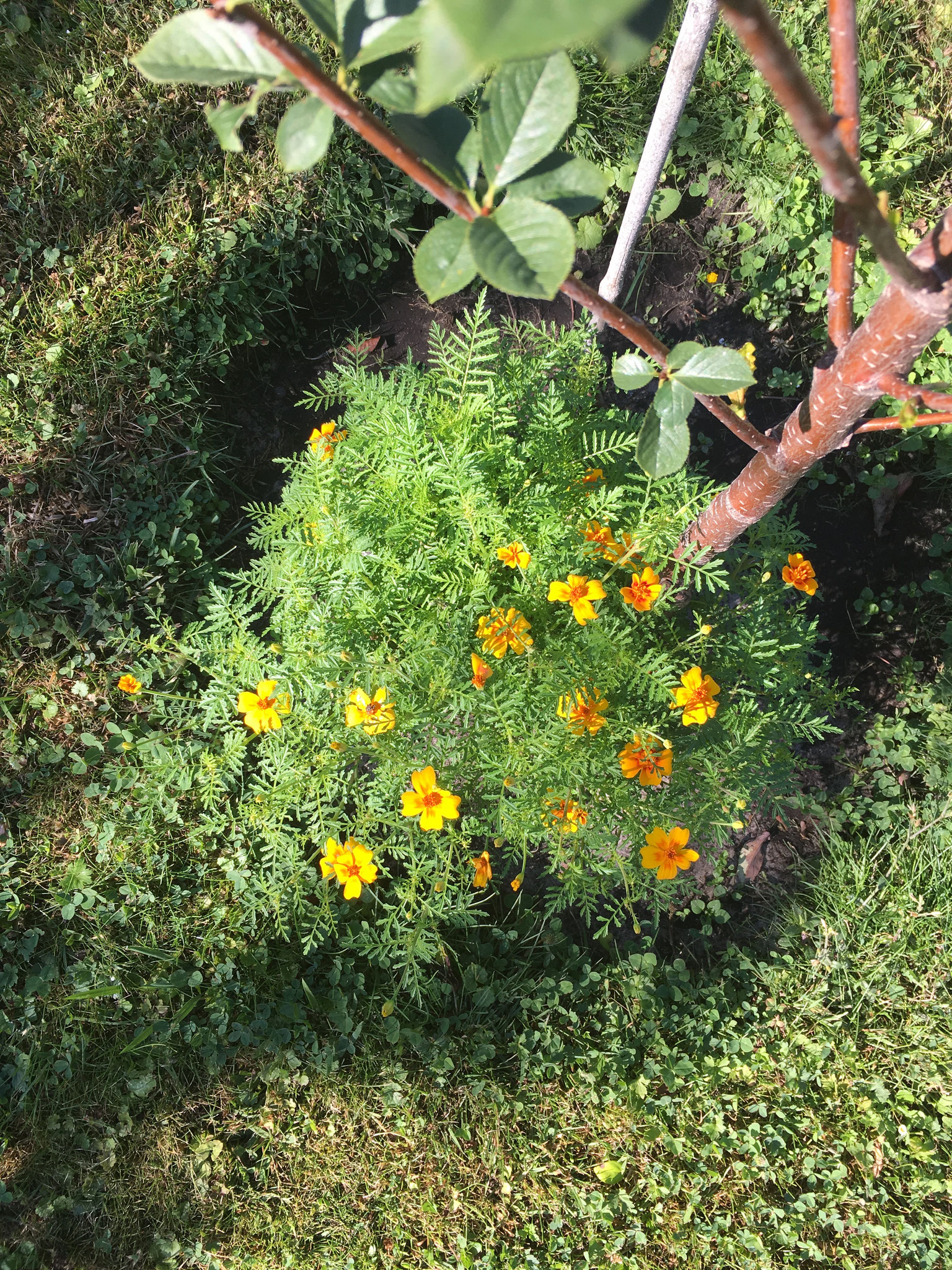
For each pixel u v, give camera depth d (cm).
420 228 94
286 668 69
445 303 95
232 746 70
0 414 85
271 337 92
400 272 95
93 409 86
